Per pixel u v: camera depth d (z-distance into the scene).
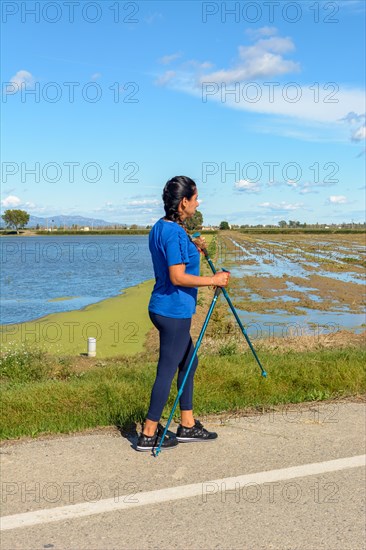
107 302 23.47
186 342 4.40
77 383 6.04
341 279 30.98
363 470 4.02
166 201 4.36
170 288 4.36
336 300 22.33
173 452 4.29
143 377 6.69
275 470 4.00
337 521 3.38
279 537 3.21
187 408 4.49
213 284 4.37
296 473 3.96
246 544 3.14
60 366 10.17
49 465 4.05
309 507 3.53
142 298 24.64
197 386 5.74
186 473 3.95
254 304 20.78
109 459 4.16
